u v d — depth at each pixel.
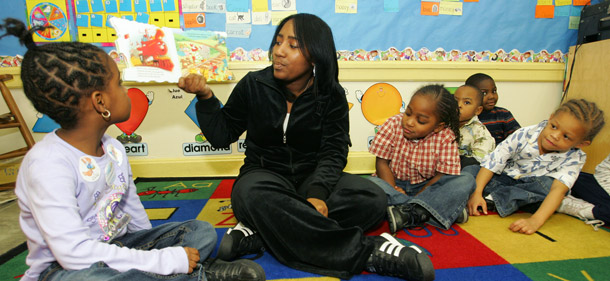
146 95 1.75
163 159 1.82
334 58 1.01
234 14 1.70
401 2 1.76
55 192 0.62
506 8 1.81
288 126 1.05
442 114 1.21
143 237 0.83
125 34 1.34
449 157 1.25
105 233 0.75
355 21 1.76
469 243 1.04
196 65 1.53
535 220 1.14
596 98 1.71
